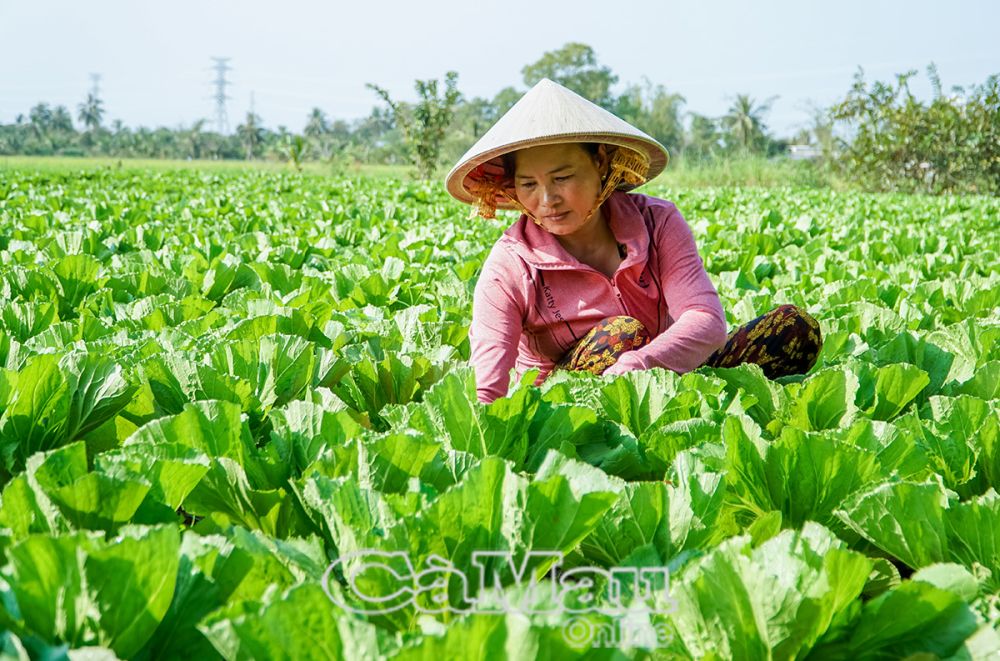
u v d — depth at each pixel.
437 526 1.30
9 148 161.25
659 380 2.18
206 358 2.35
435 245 7.41
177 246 7.00
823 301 4.66
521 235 2.79
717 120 83.50
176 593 1.21
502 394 2.62
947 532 1.48
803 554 1.25
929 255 6.64
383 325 3.40
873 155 30.80
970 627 1.17
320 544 1.41
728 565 1.19
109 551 1.12
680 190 23.64
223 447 1.75
